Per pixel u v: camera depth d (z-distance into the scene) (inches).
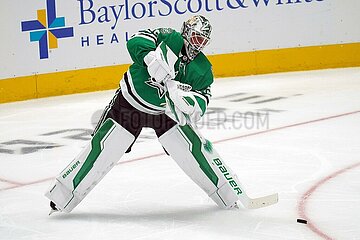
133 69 407.8
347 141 649.6
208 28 392.2
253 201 421.1
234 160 595.2
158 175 551.8
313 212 439.8
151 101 406.3
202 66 402.6
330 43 1106.1
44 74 963.3
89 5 981.2
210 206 459.8
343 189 492.4
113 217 441.7
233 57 1072.2
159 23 1030.4
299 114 789.9
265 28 1080.2
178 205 465.7
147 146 660.7
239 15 1066.7
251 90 960.9
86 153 421.4
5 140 716.7
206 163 425.7
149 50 386.0
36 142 702.5
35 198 499.2
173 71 381.4
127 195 496.1
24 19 939.3
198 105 392.8
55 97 971.3
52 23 959.6
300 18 1090.7
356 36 1109.1
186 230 409.4
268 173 546.0
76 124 787.4
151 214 446.0
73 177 423.8
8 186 538.9
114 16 1000.2
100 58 998.4
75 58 982.4
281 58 1095.0
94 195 498.3
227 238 392.5
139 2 1015.0
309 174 537.6
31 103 931.3
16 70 941.8
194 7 1045.8
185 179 536.1
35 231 418.0
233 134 702.5
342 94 902.4
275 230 404.5
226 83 1026.1
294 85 984.9
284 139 669.3
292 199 470.6
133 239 396.8
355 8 1102.4
